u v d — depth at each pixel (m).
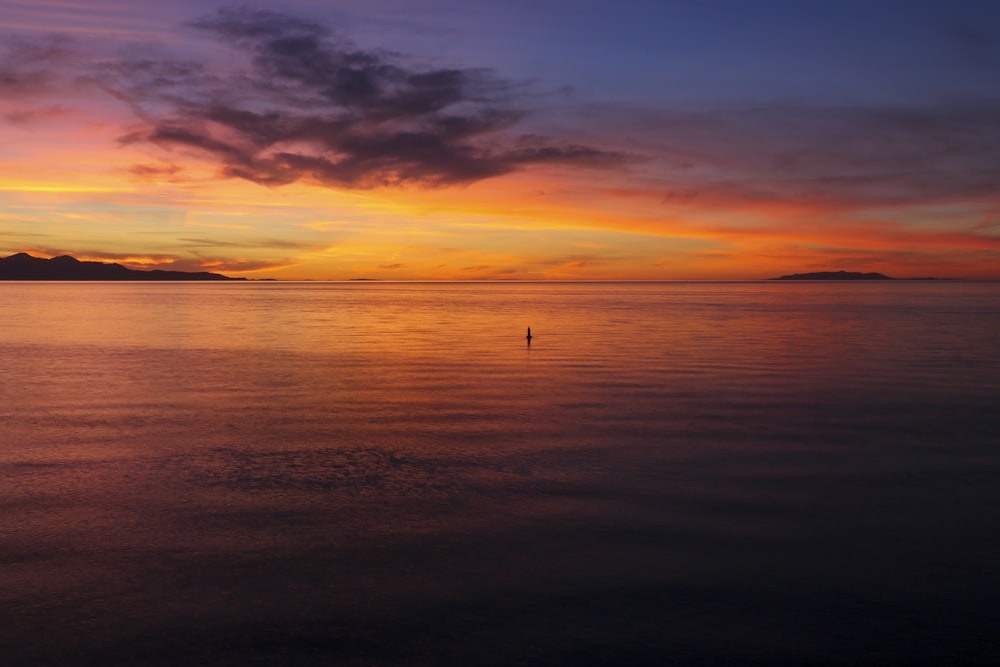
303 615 8.89
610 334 55.19
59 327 61.16
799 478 14.73
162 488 14.02
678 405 23.23
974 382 28.25
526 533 11.62
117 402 23.91
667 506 12.95
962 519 12.31
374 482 14.48
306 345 45.78
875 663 7.93
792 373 31.14
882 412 21.88
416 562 10.47
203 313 86.75
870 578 9.97
